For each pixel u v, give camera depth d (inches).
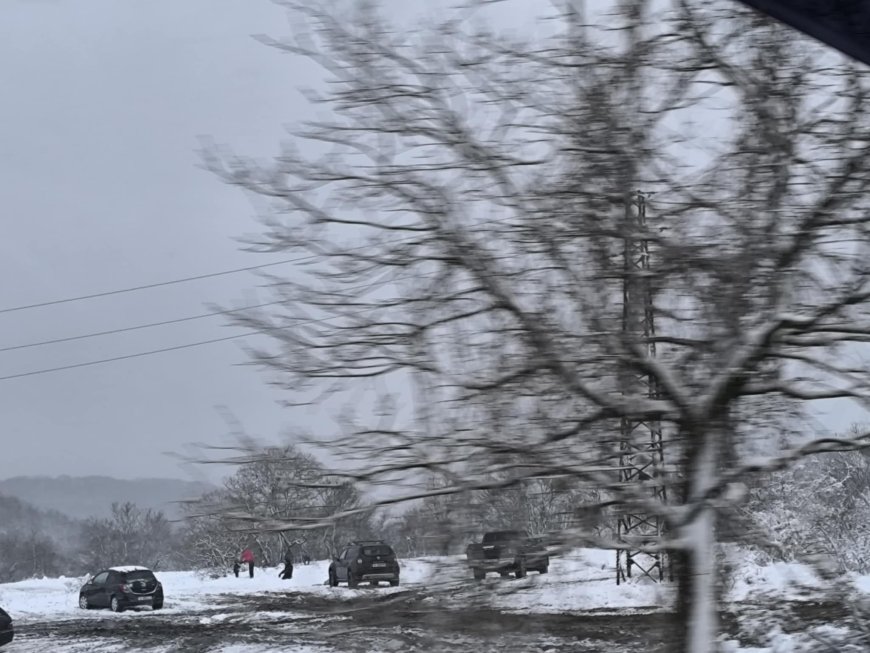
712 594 253.0
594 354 252.5
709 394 252.7
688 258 249.4
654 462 264.8
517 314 254.4
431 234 262.7
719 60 259.4
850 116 255.4
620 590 391.2
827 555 285.4
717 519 266.8
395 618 257.3
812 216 249.4
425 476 260.1
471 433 256.7
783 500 279.4
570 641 336.2
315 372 261.0
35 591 1700.3
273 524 255.1
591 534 251.3
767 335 248.2
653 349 267.3
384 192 265.0
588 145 254.4
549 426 256.4
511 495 258.7
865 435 265.3
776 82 256.2
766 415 265.3
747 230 249.8
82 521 3452.3
